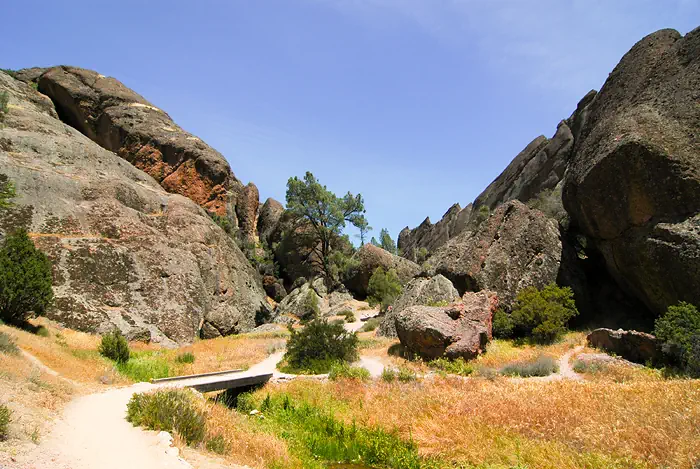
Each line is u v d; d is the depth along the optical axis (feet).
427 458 33.94
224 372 66.33
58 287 96.78
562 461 29.60
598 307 93.91
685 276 67.05
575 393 44.01
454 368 68.33
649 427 31.81
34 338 60.75
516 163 199.62
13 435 24.16
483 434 35.73
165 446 26.73
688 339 56.39
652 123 77.87
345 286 181.78
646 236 73.51
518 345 82.89
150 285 114.01
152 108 240.94
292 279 199.31
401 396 50.39
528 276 95.50
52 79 230.48
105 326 95.09
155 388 46.78
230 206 219.20
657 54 91.35
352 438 39.29
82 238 111.45
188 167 216.13
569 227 109.50
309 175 188.03
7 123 144.46
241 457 29.45
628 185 76.02
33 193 113.80
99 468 22.22
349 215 192.95
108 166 156.87
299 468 31.40
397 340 92.02
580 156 92.53
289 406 49.49
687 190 70.03
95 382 49.06
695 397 38.19
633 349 64.95
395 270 164.25
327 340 73.51
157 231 134.00
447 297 94.89
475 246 102.32
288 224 211.61
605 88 102.06
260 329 136.36
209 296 135.13
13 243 74.08
